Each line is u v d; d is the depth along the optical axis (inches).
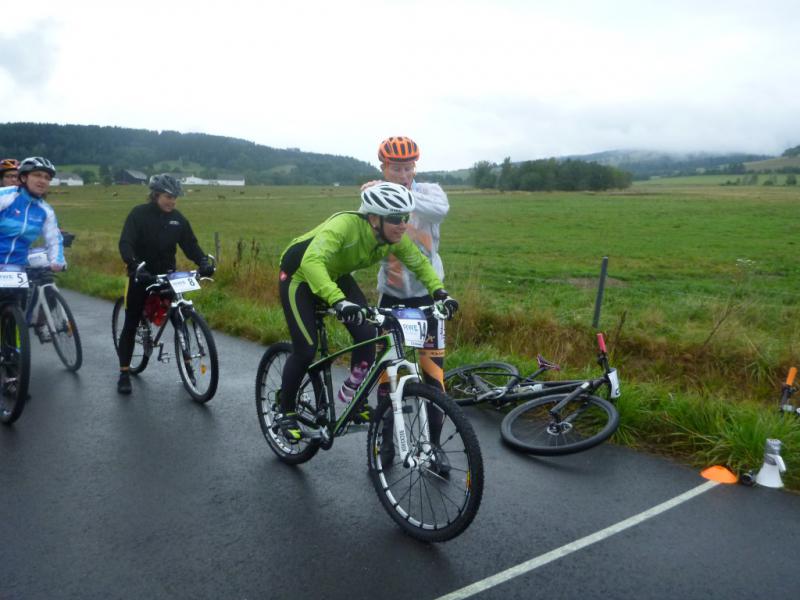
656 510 138.9
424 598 107.9
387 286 164.1
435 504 139.2
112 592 109.3
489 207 2123.5
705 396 201.9
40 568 116.2
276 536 128.0
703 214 1670.8
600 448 174.6
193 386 212.1
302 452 158.4
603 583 112.0
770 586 111.3
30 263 239.3
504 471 158.6
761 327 273.1
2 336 195.3
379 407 133.8
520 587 110.8
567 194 3373.5
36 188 220.8
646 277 608.1
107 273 526.9
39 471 157.5
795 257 794.8
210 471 158.4
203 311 346.9
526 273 625.6
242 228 1408.7
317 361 153.4
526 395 194.7
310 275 131.6
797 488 150.3
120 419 194.4
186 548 123.3
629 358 243.9
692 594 108.9
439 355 160.4
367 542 125.9
